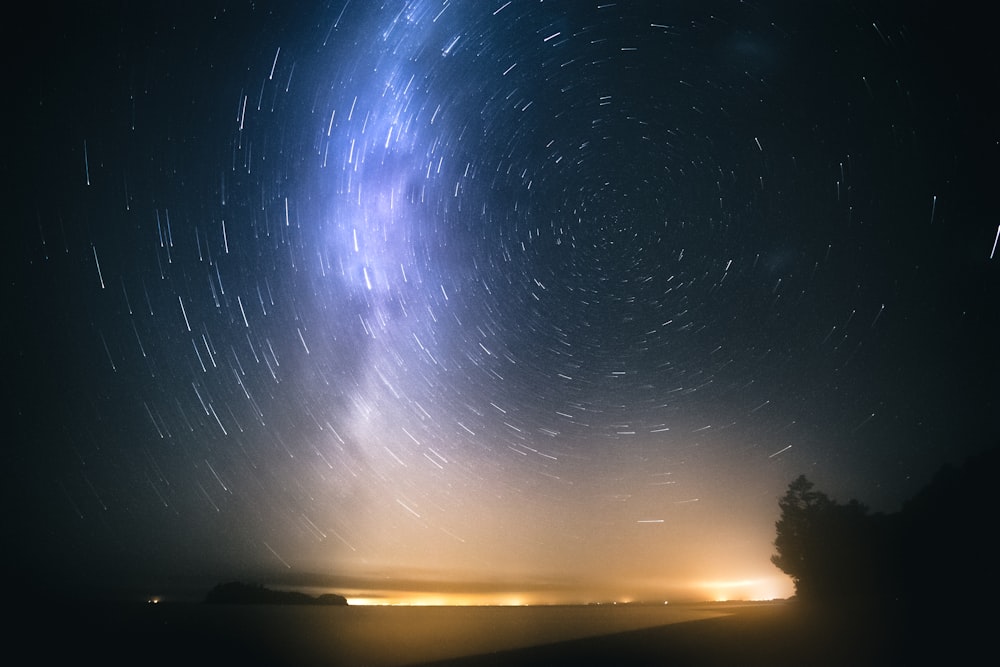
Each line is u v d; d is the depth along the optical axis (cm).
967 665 532
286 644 760
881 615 818
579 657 651
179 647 734
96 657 671
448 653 695
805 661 582
